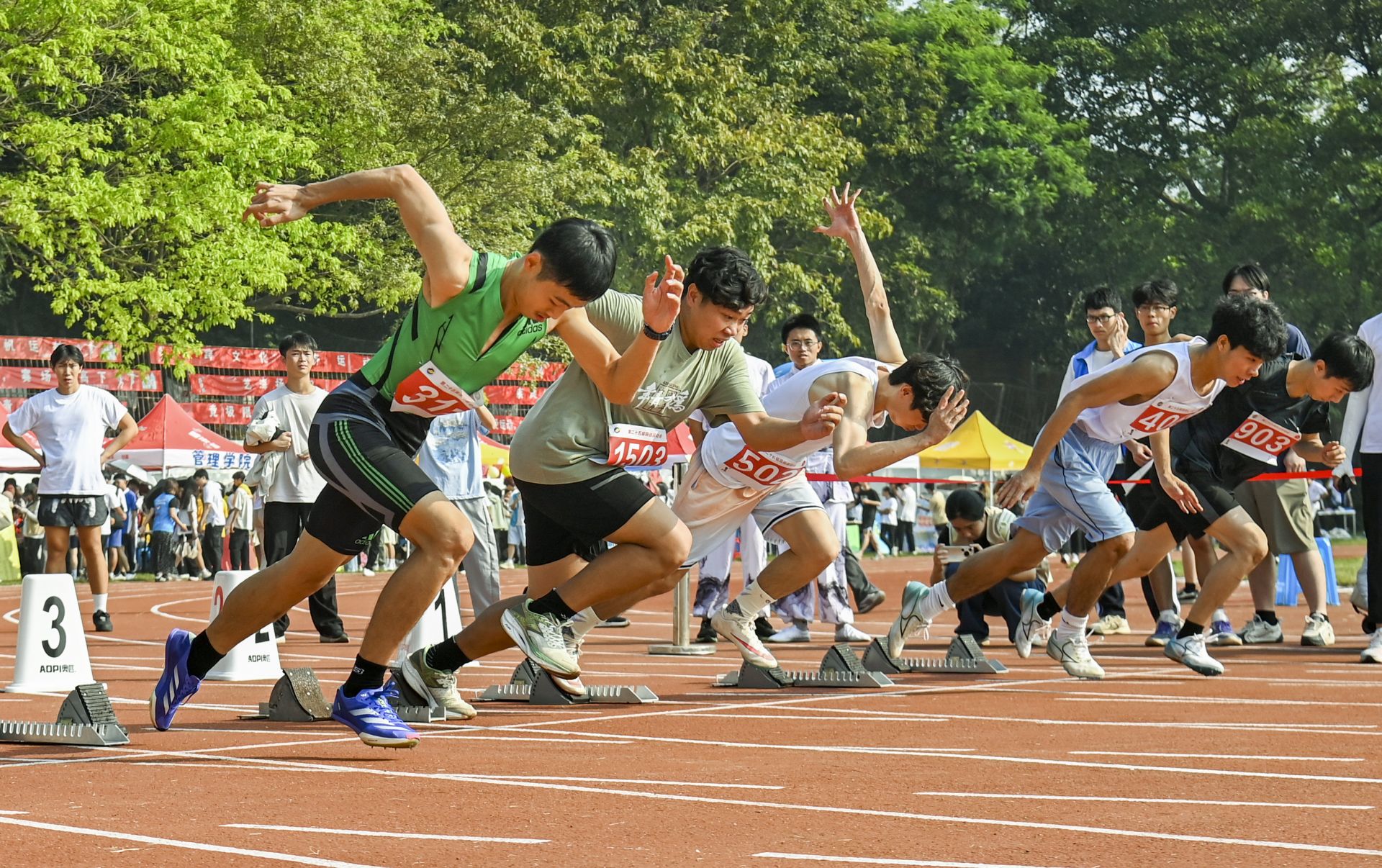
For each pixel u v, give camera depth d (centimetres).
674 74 4753
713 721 834
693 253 4709
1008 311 6738
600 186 4447
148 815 546
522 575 3412
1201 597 1093
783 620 1725
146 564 3416
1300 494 1373
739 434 932
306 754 701
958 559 1395
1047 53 6656
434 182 4103
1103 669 1145
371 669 690
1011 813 550
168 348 3572
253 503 3031
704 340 805
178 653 773
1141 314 1273
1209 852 480
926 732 785
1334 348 1071
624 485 789
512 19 4550
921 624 1105
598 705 917
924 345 6469
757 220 4791
